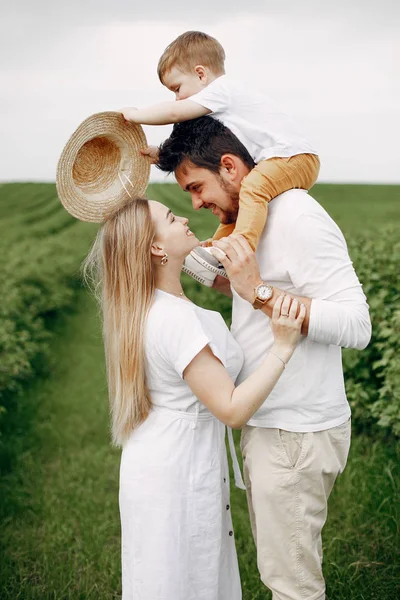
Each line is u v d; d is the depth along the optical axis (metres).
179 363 2.78
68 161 2.94
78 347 10.25
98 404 7.89
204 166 2.99
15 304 9.59
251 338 3.03
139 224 2.89
